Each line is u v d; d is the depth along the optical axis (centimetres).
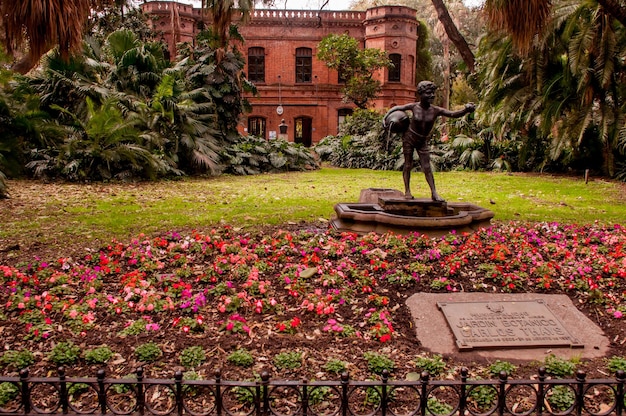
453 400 301
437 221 591
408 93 3216
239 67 1844
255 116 3309
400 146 1870
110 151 1271
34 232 650
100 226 688
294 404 290
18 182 1197
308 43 3256
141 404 251
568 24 1315
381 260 518
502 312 406
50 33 554
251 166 1734
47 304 397
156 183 1298
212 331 376
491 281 472
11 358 327
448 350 364
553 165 1653
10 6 545
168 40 3016
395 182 1370
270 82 3278
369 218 613
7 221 719
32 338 358
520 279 465
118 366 329
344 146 2122
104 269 480
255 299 426
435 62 4081
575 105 1468
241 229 670
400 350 360
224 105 1842
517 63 1533
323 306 403
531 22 699
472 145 1830
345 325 387
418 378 321
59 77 1409
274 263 516
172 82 1469
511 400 301
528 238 607
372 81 2925
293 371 326
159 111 1465
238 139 1891
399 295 443
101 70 1529
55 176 1264
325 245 571
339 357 345
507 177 1512
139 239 601
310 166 1964
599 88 1409
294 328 379
